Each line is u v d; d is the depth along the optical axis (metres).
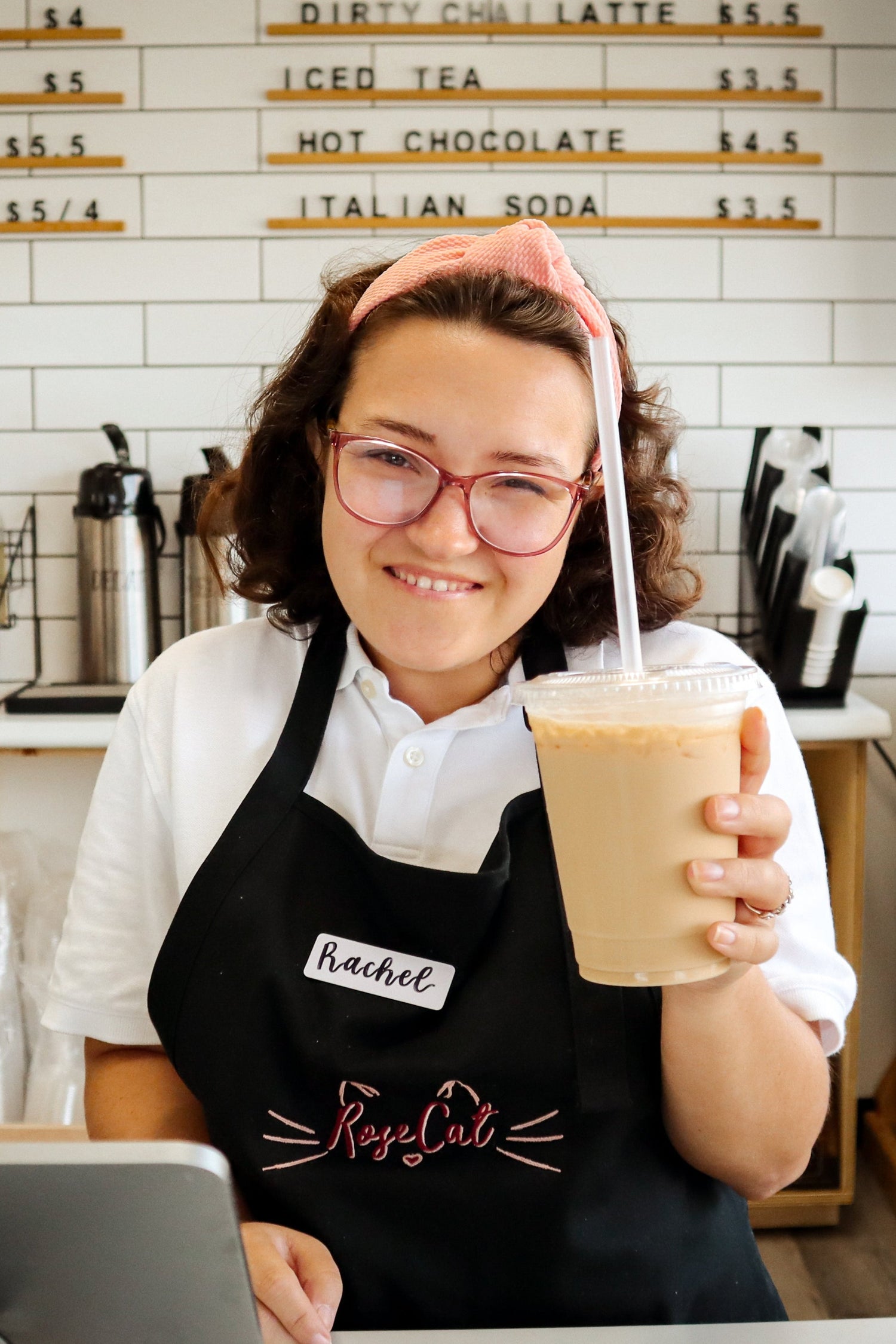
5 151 2.85
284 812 1.12
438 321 0.99
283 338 2.87
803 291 2.89
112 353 2.89
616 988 1.03
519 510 1.01
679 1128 1.03
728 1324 0.84
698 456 2.92
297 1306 0.87
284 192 2.84
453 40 2.80
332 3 2.79
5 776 2.90
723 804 0.77
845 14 2.81
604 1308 1.01
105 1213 0.63
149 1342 0.69
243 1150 1.06
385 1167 1.04
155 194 2.85
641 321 2.89
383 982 1.06
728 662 1.22
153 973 1.11
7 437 2.90
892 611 2.96
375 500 1.01
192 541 2.62
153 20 2.80
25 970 2.42
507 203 2.86
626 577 0.85
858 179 2.86
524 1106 1.03
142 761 1.27
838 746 2.45
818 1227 2.61
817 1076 1.03
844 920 2.50
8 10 2.80
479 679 1.20
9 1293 0.67
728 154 2.83
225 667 1.27
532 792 1.10
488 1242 1.02
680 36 2.81
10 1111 2.34
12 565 2.91
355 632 1.21
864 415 2.92
